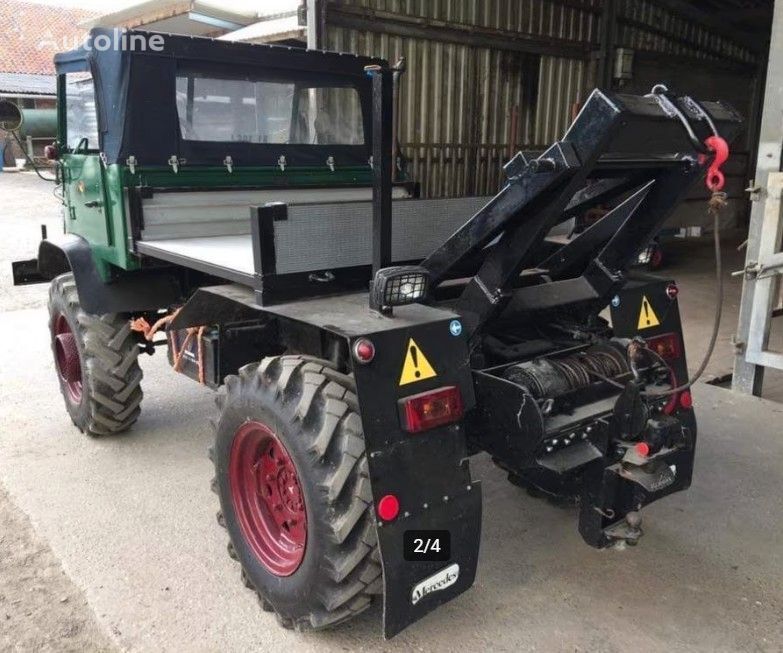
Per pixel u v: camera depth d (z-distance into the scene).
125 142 3.30
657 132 2.09
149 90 3.32
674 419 2.47
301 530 2.48
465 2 8.61
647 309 3.09
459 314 2.46
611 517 2.46
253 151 3.73
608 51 10.50
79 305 3.95
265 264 2.33
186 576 2.87
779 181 4.50
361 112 4.18
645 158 2.30
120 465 3.85
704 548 3.06
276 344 3.16
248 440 2.60
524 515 3.34
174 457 3.95
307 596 2.35
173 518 3.31
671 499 3.47
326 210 2.43
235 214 3.65
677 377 3.16
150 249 3.15
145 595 2.74
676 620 2.60
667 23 11.50
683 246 11.92
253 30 8.17
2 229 11.96
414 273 2.23
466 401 2.27
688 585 2.81
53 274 4.48
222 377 3.20
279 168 3.82
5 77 25.69
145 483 3.64
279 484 2.60
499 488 3.60
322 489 2.20
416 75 8.48
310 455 2.22
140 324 3.94
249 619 2.61
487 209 2.27
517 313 2.64
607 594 2.75
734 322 6.85
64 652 2.43
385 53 8.08
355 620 2.59
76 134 3.91
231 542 2.78
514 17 9.23
